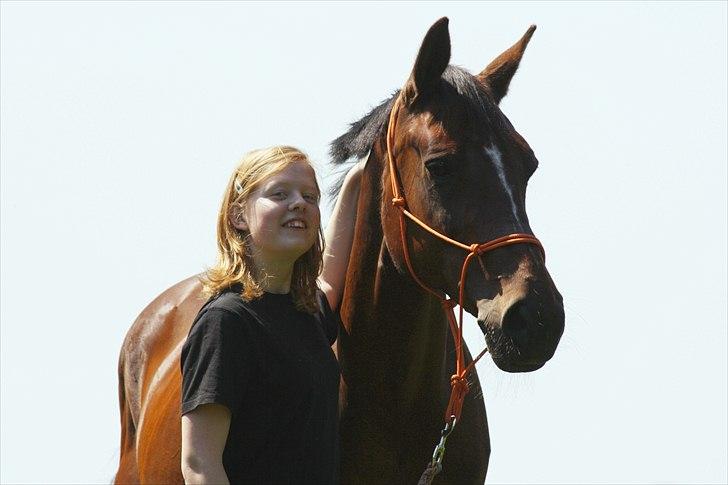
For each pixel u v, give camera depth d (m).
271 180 4.99
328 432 4.96
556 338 5.05
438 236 5.42
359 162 6.19
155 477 6.30
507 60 6.08
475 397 6.22
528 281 5.10
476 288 5.29
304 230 5.02
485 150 5.35
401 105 5.73
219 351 4.69
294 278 5.19
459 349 5.60
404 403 5.86
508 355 5.10
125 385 7.72
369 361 5.90
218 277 4.96
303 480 4.84
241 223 5.07
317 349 5.04
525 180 5.47
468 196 5.33
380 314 5.84
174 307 7.59
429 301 5.78
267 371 4.81
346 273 6.12
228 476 4.84
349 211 6.19
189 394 4.68
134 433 7.52
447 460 5.95
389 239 5.73
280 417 4.82
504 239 5.21
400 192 5.65
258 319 4.86
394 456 5.93
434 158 5.38
